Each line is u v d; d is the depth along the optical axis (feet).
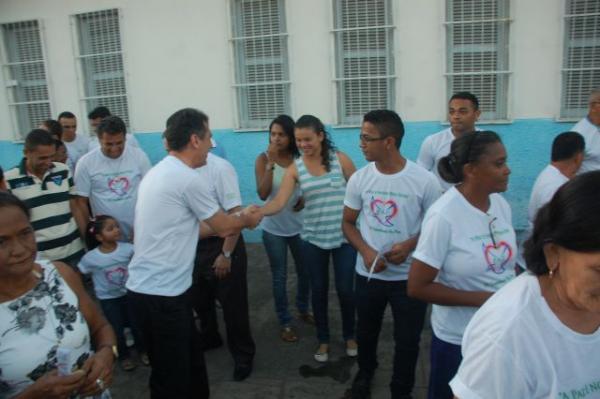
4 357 4.97
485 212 6.42
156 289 7.91
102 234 11.15
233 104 19.86
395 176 8.34
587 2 16.65
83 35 21.43
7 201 4.90
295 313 13.80
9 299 5.14
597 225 2.94
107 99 21.58
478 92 17.87
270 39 19.17
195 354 8.84
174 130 7.97
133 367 11.35
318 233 10.44
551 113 17.44
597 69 17.01
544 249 3.37
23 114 22.99
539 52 17.17
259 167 12.59
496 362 3.49
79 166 12.25
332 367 10.95
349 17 18.30
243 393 10.12
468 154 6.15
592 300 3.18
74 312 5.48
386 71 18.39
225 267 9.93
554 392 3.48
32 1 21.59
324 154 10.35
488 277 6.37
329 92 18.90
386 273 8.48
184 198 7.86
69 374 4.97
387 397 9.73
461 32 17.58
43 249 10.93
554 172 10.38
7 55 22.53
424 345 11.65
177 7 19.76
